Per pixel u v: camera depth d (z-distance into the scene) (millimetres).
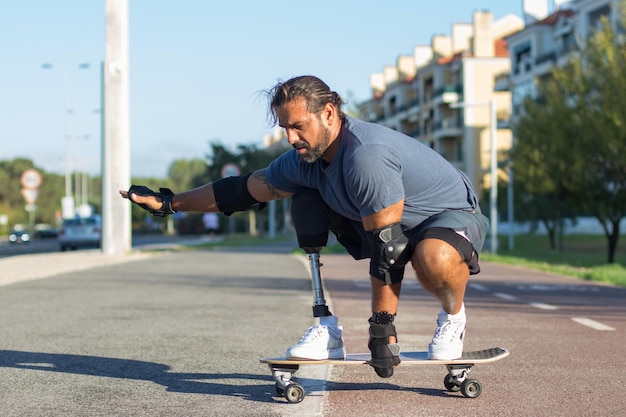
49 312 10258
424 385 5305
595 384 5363
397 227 4406
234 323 9031
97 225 38094
